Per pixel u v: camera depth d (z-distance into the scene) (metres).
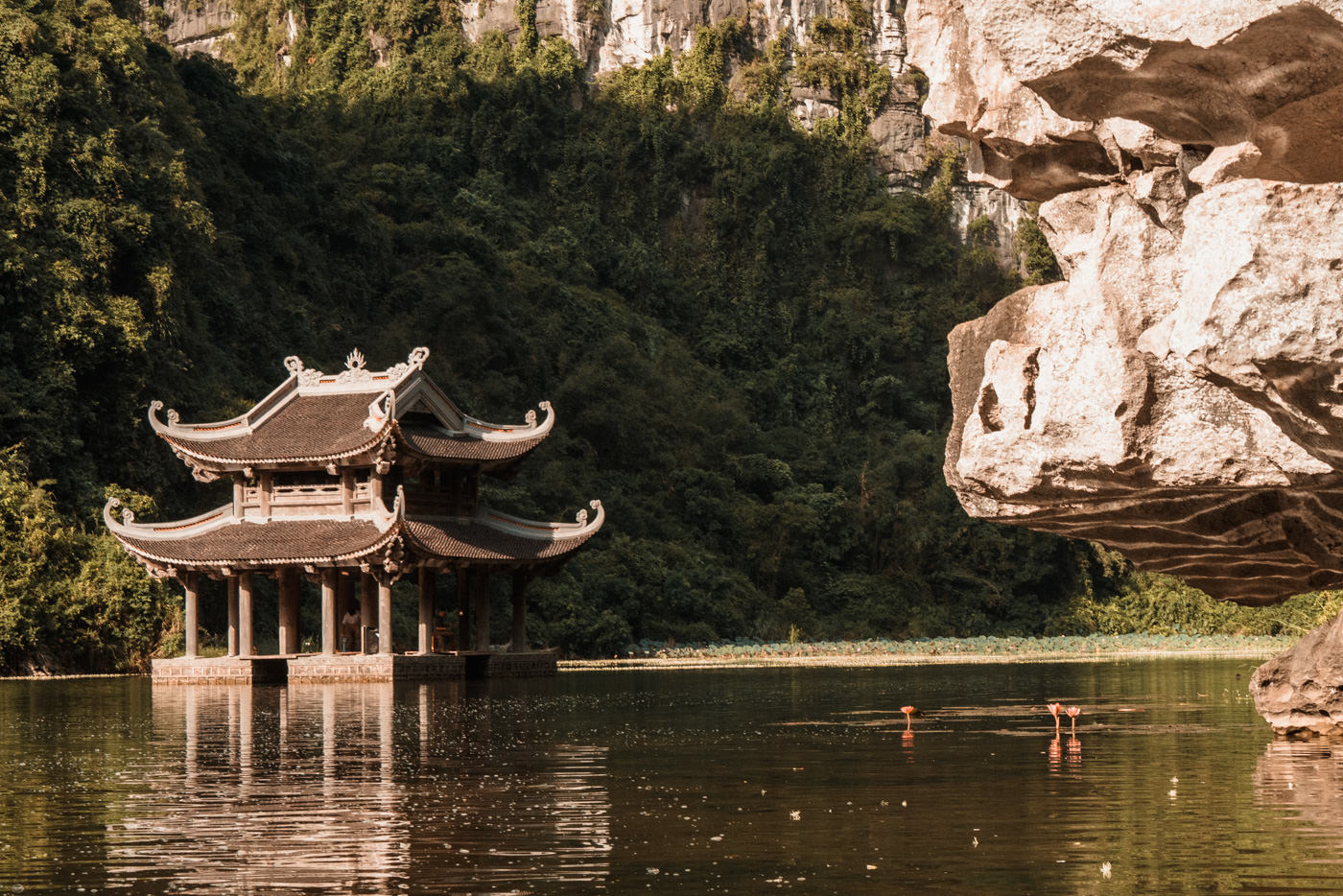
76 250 61.97
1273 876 10.84
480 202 103.50
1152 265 8.27
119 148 66.38
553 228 108.12
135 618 52.22
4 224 59.97
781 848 12.28
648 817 14.04
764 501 96.69
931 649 70.81
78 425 60.72
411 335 85.44
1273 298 6.34
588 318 100.00
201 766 19.05
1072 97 7.54
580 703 31.66
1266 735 21.61
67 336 59.06
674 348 104.94
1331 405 6.48
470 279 89.81
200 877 11.28
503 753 20.31
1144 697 31.94
